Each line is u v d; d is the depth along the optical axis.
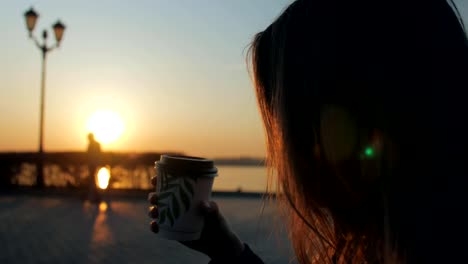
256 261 1.48
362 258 1.04
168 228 1.50
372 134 0.93
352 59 0.95
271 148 1.20
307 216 1.12
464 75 0.91
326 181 1.00
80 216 12.50
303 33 1.02
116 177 20.31
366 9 0.97
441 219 0.83
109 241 9.02
